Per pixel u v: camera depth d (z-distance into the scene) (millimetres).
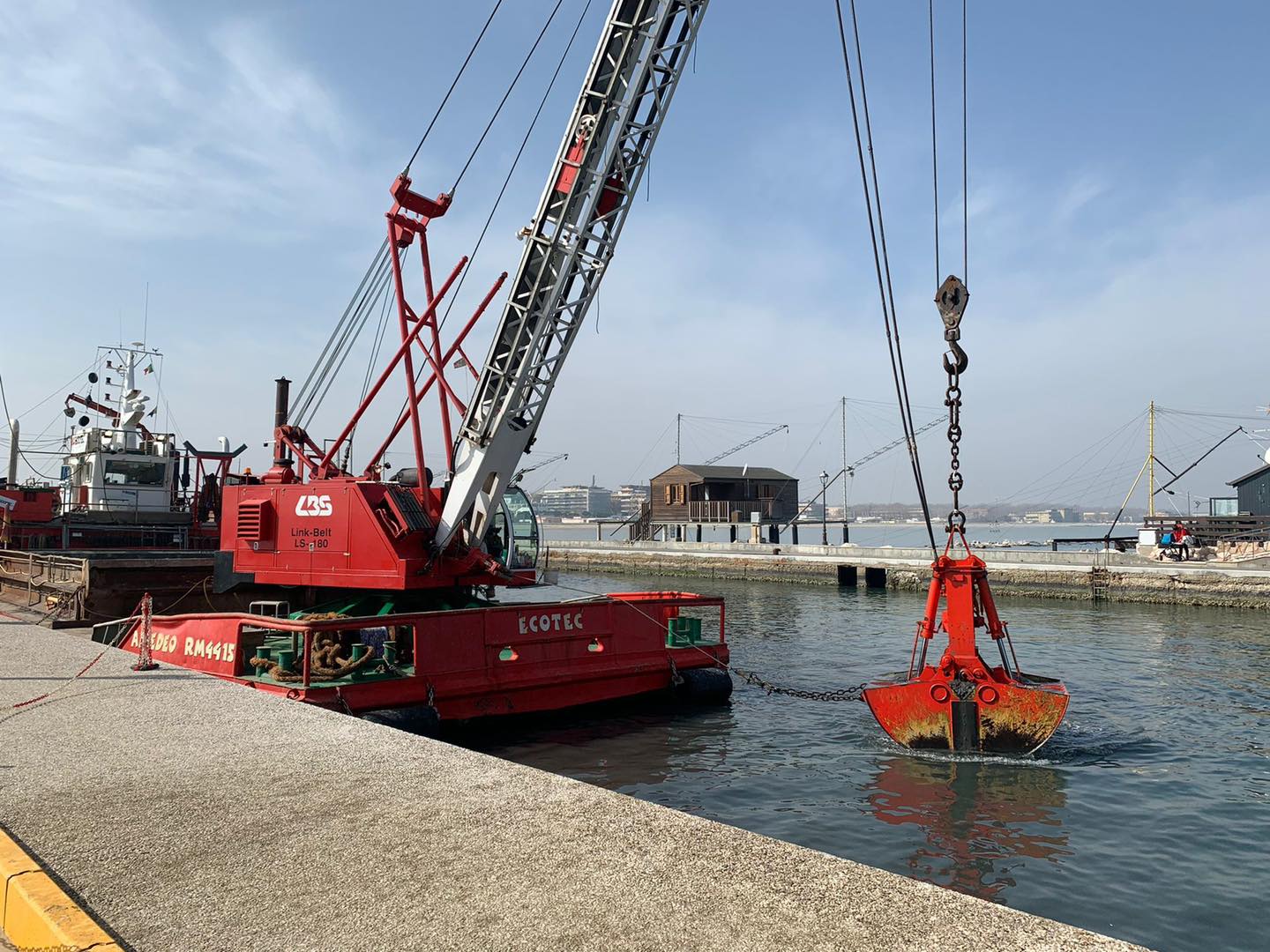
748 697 18500
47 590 21109
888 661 24312
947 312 12531
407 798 5754
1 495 29938
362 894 4254
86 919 3883
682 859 4695
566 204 15281
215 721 7984
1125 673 22047
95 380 34250
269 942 3766
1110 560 44281
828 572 54875
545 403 15773
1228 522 47656
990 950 3654
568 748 14258
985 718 13164
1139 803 11492
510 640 15172
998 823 10695
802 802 11523
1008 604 41594
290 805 5617
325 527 16344
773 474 75375
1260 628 31625
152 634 16516
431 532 15859
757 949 3668
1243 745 14570
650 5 14984
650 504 77562
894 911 4055
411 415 16578
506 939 3781
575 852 4781
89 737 7395
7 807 5574
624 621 17047
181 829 5164
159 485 32781
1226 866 9430
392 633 15570
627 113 15172
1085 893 8734
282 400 25297
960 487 13023
